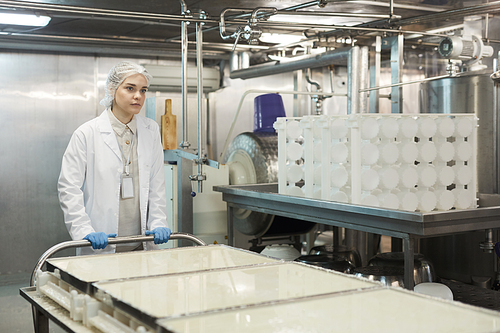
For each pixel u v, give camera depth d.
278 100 3.89
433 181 2.34
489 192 3.51
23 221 4.23
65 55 4.27
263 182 3.54
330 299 1.01
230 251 1.59
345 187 2.47
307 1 3.37
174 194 3.33
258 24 2.88
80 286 1.17
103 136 2.16
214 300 1.01
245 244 3.87
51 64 4.23
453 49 3.22
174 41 4.28
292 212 2.56
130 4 3.37
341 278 1.19
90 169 2.17
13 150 4.16
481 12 3.29
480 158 3.52
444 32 4.34
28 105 4.18
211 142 4.86
